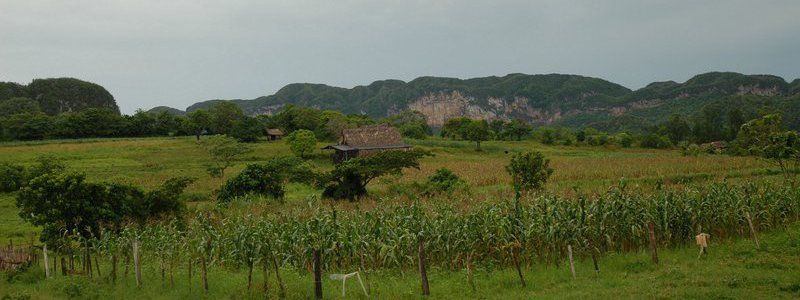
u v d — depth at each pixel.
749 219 18.95
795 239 18.97
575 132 156.00
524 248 17.52
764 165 50.28
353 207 32.16
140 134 125.44
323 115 127.81
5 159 78.00
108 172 64.44
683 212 19.61
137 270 17.09
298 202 37.03
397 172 40.94
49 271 19.78
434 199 32.06
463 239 17.89
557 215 18.27
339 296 14.68
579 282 15.16
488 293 14.70
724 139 147.62
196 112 122.94
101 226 24.14
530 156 35.94
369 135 81.81
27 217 25.31
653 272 15.91
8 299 14.94
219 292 15.58
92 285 16.59
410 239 17.64
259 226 18.83
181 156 83.94
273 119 144.75
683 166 52.69
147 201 28.09
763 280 14.05
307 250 17.73
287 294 14.88
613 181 43.81
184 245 19.47
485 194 35.91
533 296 13.98
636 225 18.94
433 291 14.93
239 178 39.12
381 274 17.06
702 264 16.48
